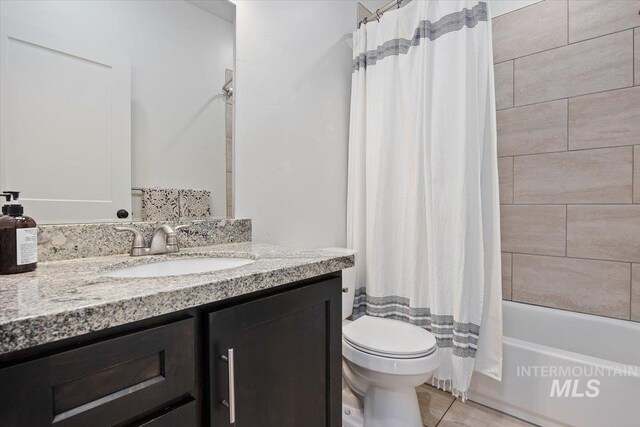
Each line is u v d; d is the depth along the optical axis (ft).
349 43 6.53
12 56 2.74
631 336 5.09
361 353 4.08
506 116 6.40
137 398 1.65
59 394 1.41
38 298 1.58
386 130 5.65
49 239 2.77
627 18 5.21
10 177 2.71
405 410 4.12
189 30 3.94
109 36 3.30
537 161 6.08
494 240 4.89
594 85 5.50
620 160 5.32
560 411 4.48
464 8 4.79
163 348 1.77
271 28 4.87
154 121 3.64
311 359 2.70
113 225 3.14
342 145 6.40
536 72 6.05
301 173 5.43
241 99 4.48
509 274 6.43
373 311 5.67
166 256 3.12
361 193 6.13
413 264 5.29
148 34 3.59
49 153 2.92
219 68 4.23
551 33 5.88
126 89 3.42
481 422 4.78
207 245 3.93
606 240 5.47
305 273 2.60
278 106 5.00
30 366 1.33
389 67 5.67
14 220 2.23
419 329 4.63
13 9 2.75
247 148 4.56
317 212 5.78
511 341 5.01
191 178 3.96
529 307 6.10
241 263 3.24
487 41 4.87
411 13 5.48
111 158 3.31
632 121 5.20
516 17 6.24
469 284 4.76
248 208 4.58
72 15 3.06
